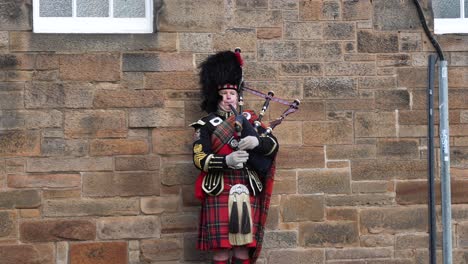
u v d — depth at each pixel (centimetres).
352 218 567
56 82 547
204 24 561
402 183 572
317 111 567
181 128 555
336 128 568
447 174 496
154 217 552
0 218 540
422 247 572
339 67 571
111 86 552
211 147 502
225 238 491
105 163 549
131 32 562
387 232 569
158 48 555
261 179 512
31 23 546
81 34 550
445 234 494
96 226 547
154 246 551
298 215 563
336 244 565
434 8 596
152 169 553
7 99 543
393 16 576
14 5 545
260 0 566
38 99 545
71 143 547
